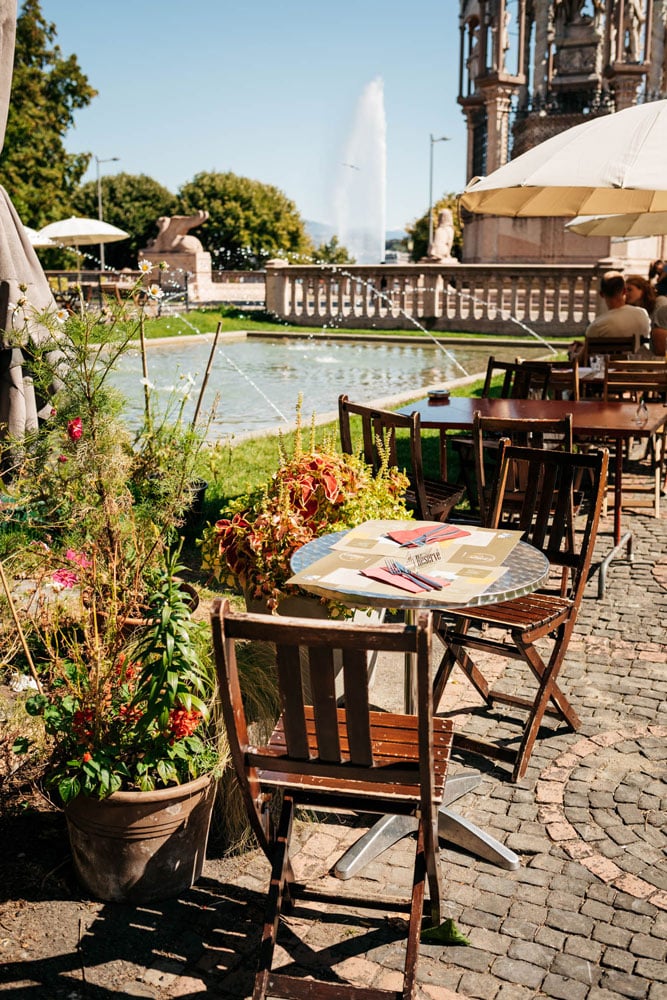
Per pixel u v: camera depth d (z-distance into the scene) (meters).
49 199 34.47
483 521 5.45
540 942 2.78
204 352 20.50
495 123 32.84
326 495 3.96
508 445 4.29
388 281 25.59
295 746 2.48
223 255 72.81
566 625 3.93
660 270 12.07
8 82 5.79
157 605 2.98
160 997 2.57
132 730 3.02
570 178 5.54
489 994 2.58
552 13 33.06
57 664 3.22
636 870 3.10
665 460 8.99
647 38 31.12
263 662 3.52
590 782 3.64
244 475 7.73
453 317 24.73
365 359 19.20
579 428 5.86
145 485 4.14
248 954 2.74
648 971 2.65
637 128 5.80
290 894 2.83
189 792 2.90
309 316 26.66
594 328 9.35
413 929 2.52
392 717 2.95
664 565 6.19
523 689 4.46
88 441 3.80
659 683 4.49
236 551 3.96
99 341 4.02
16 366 5.55
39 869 3.10
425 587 2.89
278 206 74.31
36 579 3.79
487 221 32.94
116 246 71.94
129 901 2.94
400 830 3.29
